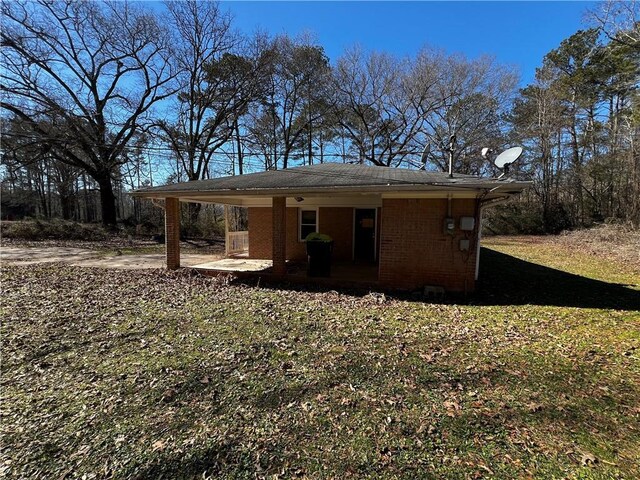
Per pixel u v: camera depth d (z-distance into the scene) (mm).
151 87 21672
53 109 18938
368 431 2668
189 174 22609
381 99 24844
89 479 2205
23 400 3150
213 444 2531
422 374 3625
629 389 3316
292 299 6895
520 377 3562
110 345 4461
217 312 5941
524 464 2301
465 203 7223
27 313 5863
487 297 7105
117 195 35094
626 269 10523
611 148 22250
